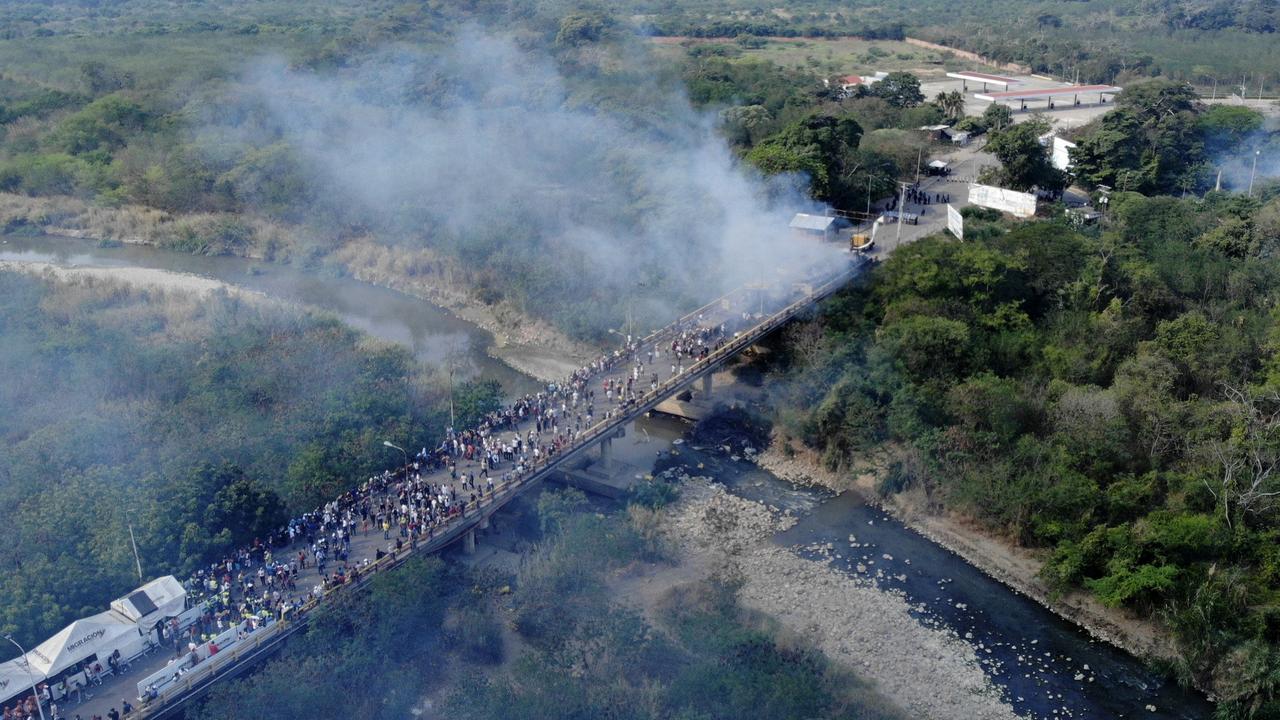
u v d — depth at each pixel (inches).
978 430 3914.9
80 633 2623.0
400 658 2918.3
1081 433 3690.9
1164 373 4005.9
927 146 7810.0
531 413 4072.3
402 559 3137.3
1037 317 4849.9
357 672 2758.4
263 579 3026.6
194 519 3203.7
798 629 3196.4
